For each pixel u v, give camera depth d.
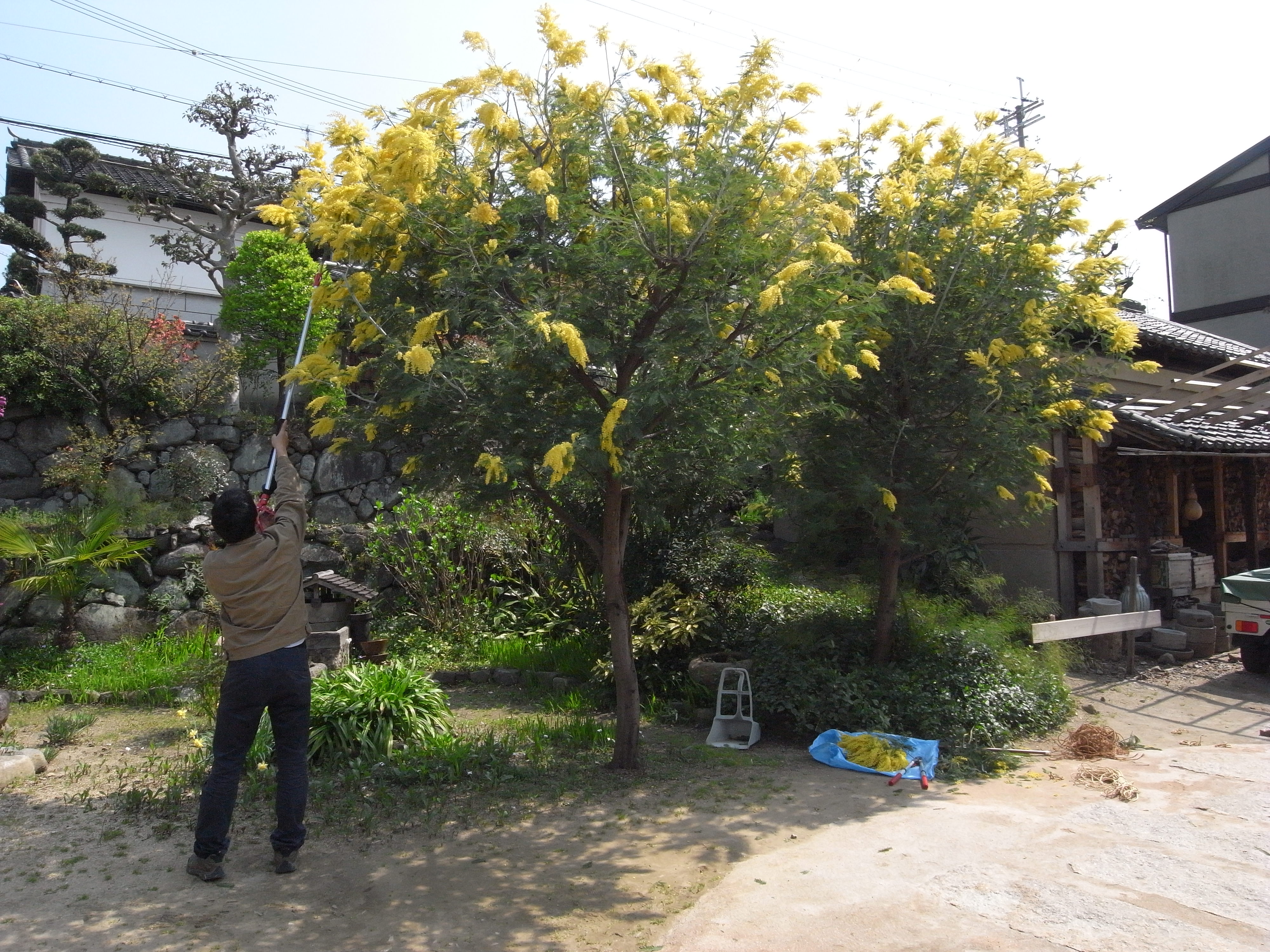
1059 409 6.99
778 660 7.22
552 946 3.51
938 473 6.93
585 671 8.62
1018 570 10.76
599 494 6.77
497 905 3.87
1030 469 7.00
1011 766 6.14
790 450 6.98
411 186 4.59
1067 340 7.12
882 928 3.62
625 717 5.87
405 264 5.13
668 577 8.83
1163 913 3.75
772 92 5.09
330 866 4.27
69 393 10.84
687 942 3.52
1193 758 6.30
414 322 4.93
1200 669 9.48
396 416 5.05
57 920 3.66
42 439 10.88
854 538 7.67
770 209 5.02
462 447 5.03
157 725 6.99
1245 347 15.92
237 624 4.11
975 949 3.44
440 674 8.78
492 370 4.82
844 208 5.59
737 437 5.25
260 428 11.59
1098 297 6.79
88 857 4.32
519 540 10.45
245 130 14.62
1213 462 12.20
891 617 7.47
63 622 8.66
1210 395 10.74
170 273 17.56
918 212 6.95
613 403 4.79
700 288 5.02
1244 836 4.68
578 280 5.07
